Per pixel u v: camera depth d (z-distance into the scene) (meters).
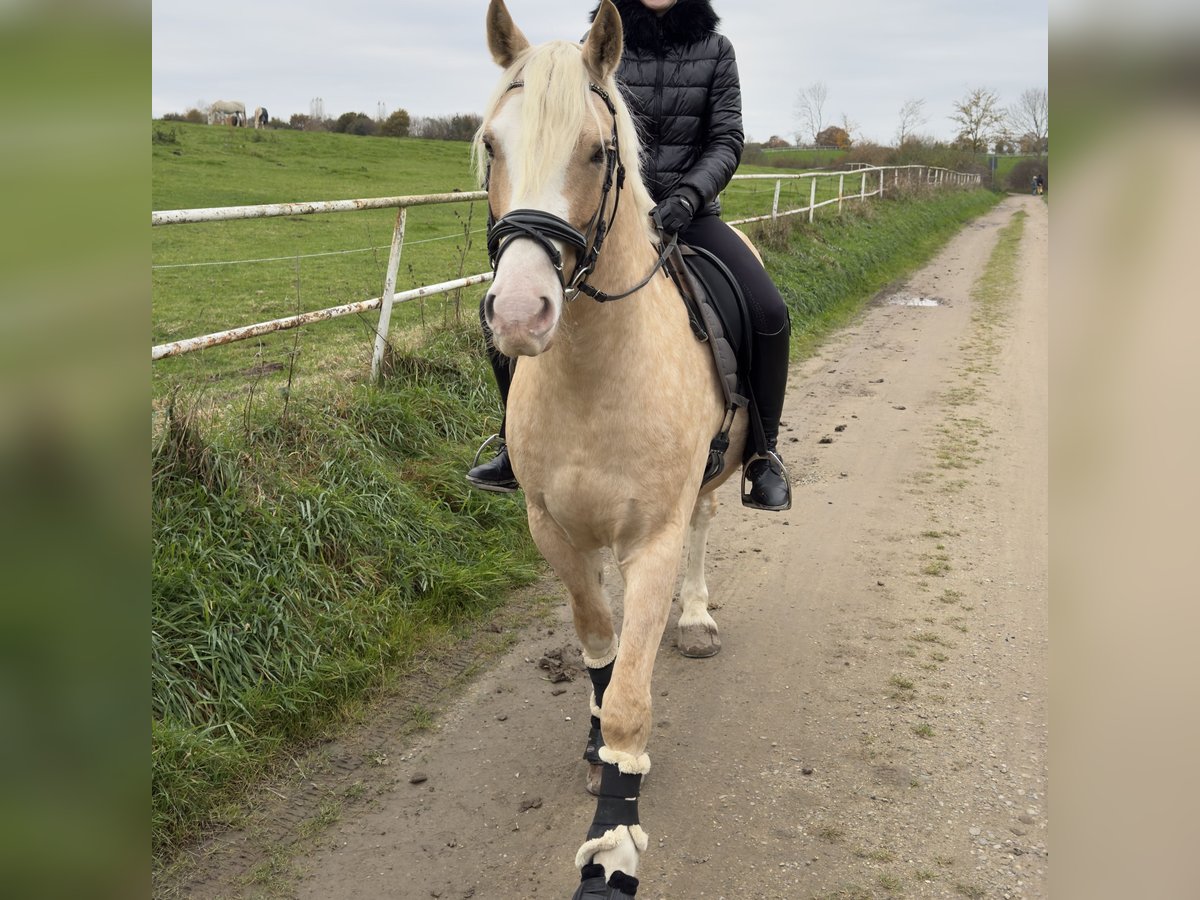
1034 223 26.56
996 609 4.16
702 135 3.14
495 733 3.29
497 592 4.24
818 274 12.35
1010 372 8.84
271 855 2.69
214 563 3.56
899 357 9.48
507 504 4.86
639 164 2.61
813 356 9.52
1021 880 2.53
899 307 12.60
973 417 7.32
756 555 4.77
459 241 14.08
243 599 3.51
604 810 2.18
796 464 6.20
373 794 2.97
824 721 3.31
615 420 2.36
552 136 1.99
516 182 2.00
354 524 4.09
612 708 2.19
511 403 2.63
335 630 3.60
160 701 2.99
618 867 2.11
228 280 10.78
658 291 2.60
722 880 2.55
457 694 3.54
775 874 2.57
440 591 4.03
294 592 3.63
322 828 2.81
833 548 4.85
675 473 2.44
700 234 3.22
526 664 3.74
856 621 4.06
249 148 28.27
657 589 2.33
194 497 3.76
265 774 3.02
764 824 2.78
